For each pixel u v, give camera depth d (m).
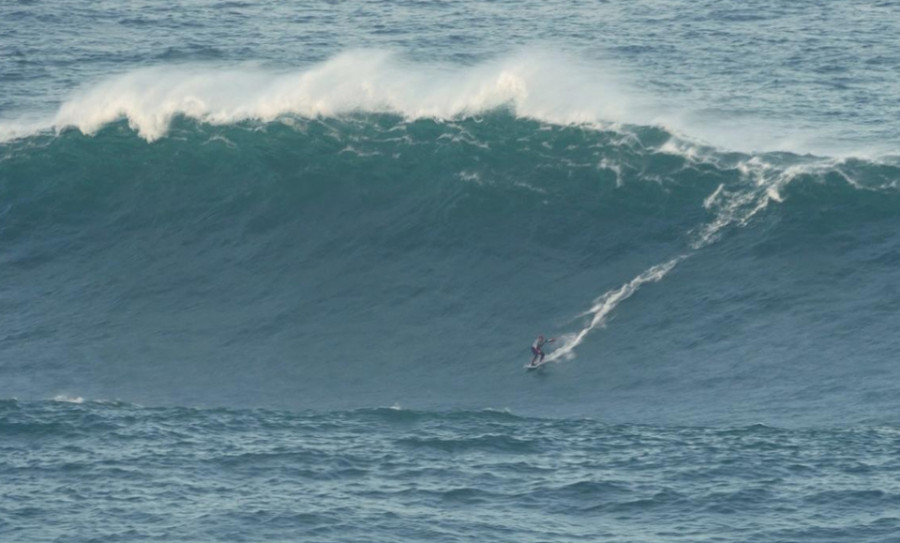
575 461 154.00
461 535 137.12
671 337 183.88
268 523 138.62
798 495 144.88
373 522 139.25
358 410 169.25
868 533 137.25
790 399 171.25
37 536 135.88
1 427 162.25
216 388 178.38
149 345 187.38
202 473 149.75
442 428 163.38
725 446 157.50
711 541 136.25
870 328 182.62
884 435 160.12
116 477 148.38
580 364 180.75
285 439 159.50
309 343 187.00
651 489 146.88
